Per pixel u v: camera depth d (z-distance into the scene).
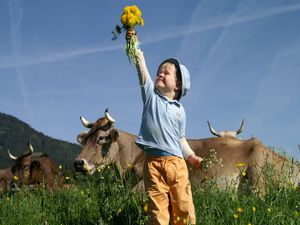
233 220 2.49
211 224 2.44
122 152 4.99
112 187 2.90
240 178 4.16
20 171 6.16
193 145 4.63
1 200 3.49
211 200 2.80
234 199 2.84
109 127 5.07
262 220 2.49
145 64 2.36
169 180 2.28
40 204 3.15
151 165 2.31
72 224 2.71
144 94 2.40
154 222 2.22
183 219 2.23
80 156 4.97
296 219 2.52
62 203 3.04
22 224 2.79
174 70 2.46
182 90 2.46
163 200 2.26
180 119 2.41
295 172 4.05
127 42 2.27
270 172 3.62
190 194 2.31
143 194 2.48
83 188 3.42
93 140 5.03
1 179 6.32
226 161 4.30
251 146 4.39
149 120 2.35
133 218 2.50
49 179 5.97
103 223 2.43
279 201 2.85
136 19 2.25
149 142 2.33
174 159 2.30
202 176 4.30
